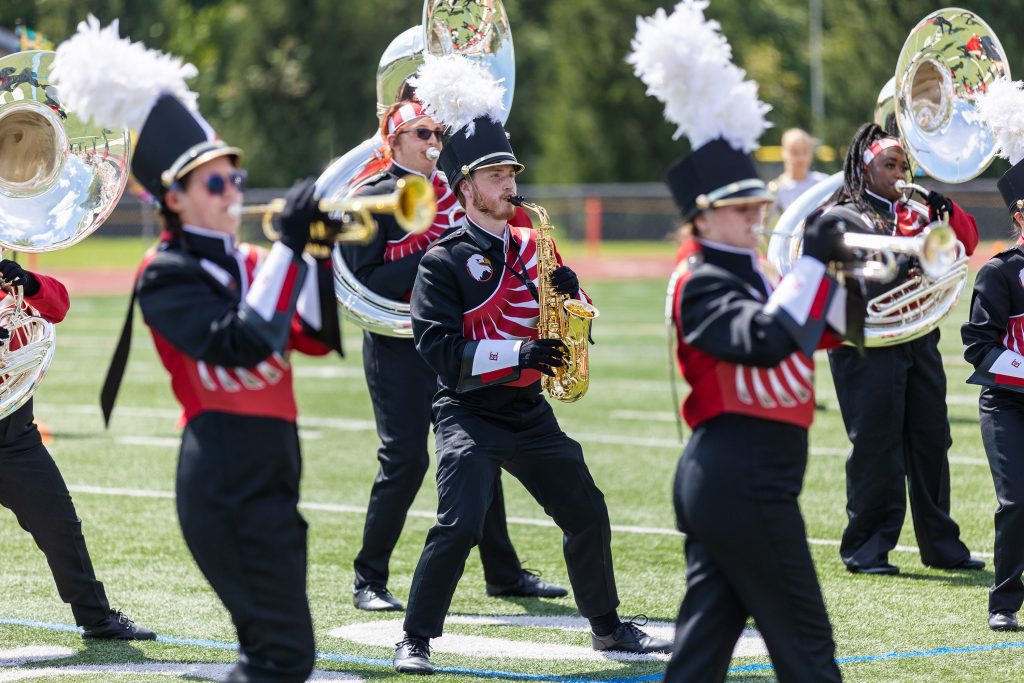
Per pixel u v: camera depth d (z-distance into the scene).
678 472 14.03
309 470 32.78
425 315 18.11
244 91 146.25
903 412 23.02
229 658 18.45
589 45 141.62
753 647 19.14
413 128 21.25
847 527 23.42
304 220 13.09
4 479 18.62
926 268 13.12
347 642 19.44
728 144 13.70
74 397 44.94
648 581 22.78
